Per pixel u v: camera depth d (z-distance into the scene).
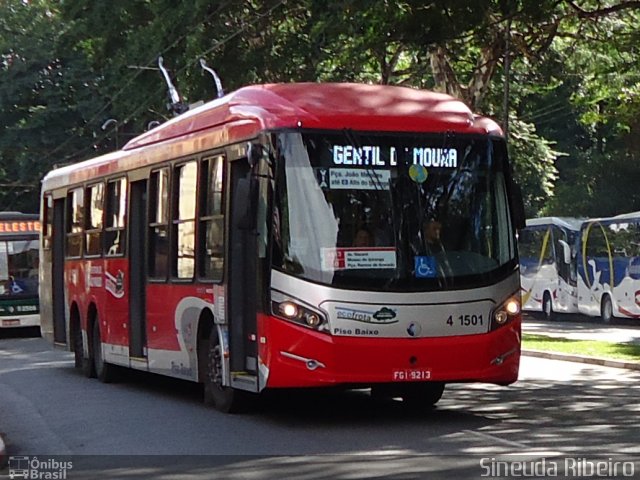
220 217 17.09
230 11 40.12
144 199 21.45
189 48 39.53
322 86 16.77
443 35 23.73
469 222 15.87
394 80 48.19
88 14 46.44
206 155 17.81
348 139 15.66
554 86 47.62
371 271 15.35
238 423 16.53
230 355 16.78
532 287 56.75
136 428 16.45
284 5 39.38
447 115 16.30
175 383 23.67
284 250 15.36
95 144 63.53
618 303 48.62
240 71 40.16
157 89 43.12
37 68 65.25
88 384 23.64
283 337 15.27
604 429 15.30
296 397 19.78
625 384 21.95
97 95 62.44
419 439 14.57
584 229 51.81
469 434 14.92
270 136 15.59
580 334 40.28
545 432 15.05
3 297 41.03
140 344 21.50
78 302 25.48
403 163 15.77
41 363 29.61
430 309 15.43
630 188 62.84
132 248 21.67
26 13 66.38
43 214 29.09
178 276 19.02
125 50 44.97
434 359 15.40
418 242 15.57
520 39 31.86
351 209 15.51
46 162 64.81
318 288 15.22
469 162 16.06
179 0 40.91
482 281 15.73
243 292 16.62
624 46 36.47
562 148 71.50
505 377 15.88
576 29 40.19
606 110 46.31
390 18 24.31
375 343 15.22
